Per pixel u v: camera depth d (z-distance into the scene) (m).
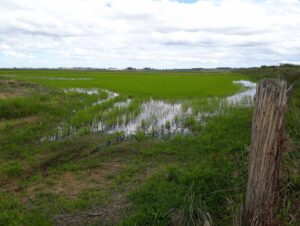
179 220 5.12
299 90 13.09
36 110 15.89
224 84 35.84
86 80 43.50
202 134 11.30
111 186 7.25
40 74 65.06
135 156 9.51
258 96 4.02
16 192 7.12
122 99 21.91
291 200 4.98
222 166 7.31
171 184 6.68
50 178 7.91
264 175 4.00
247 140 9.51
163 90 28.02
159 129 12.94
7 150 10.12
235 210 5.02
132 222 5.37
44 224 5.49
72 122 14.08
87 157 9.60
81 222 5.73
